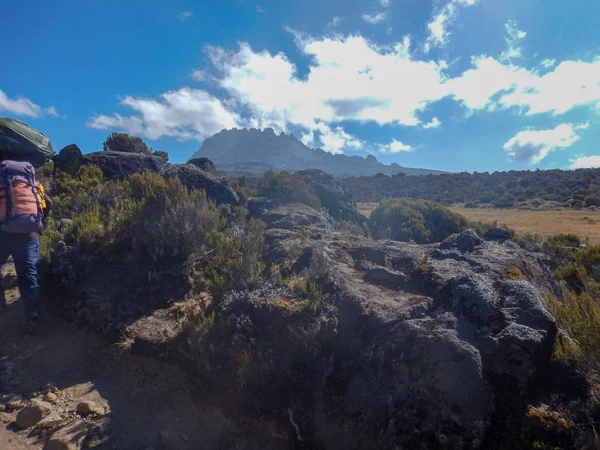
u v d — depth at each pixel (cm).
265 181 1209
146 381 345
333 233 648
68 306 436
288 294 380
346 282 394
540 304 319
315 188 1387
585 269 787
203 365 336
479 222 1548
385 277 412
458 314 323
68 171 945
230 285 411
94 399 323
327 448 272
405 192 6756
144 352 366
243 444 292
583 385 286
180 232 506
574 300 407
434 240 1189
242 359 323
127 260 488
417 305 344
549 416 258
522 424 258
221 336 352
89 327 409
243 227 654
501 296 335
